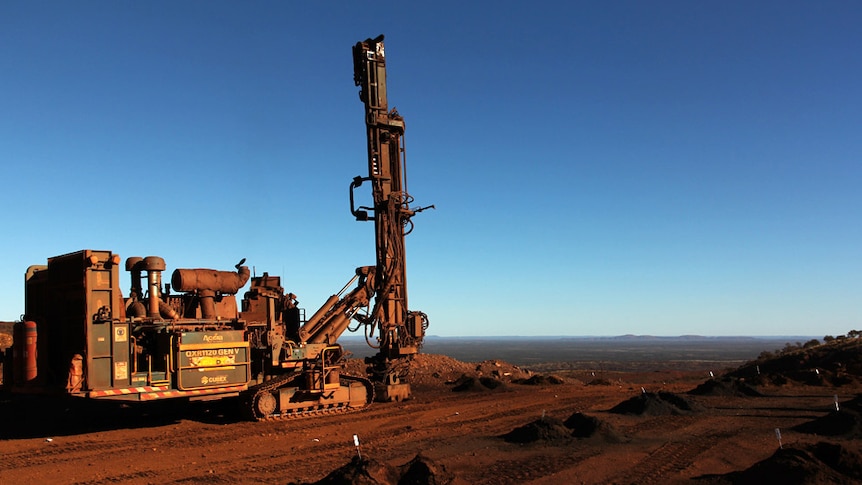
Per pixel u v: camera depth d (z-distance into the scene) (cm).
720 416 1834
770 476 1016
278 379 1877
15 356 1594
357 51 2423
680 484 1073
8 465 1257
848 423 1538
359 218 2378
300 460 1302
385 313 2384
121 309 1603
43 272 1691
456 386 2769
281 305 2075
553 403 2228
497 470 1178
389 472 1000
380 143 2400
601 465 1212
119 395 1546
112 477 1162
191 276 1778
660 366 9725
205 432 1639
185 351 1675
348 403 2058
